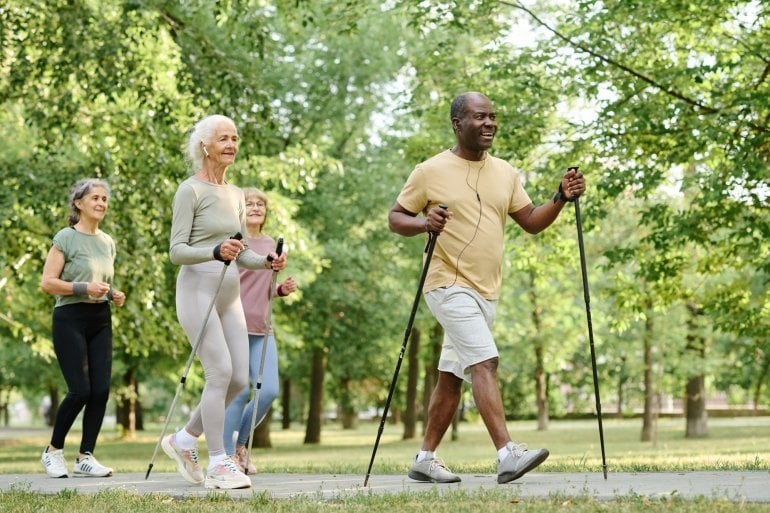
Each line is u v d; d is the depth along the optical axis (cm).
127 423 3578
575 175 504
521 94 1312
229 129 549
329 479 587
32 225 1464
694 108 1225
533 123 1302
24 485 561
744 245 1314
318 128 2198
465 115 516
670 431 3173
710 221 1289
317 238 2234
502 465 479
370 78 2181
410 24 1293
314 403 2683
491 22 1302
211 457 525
